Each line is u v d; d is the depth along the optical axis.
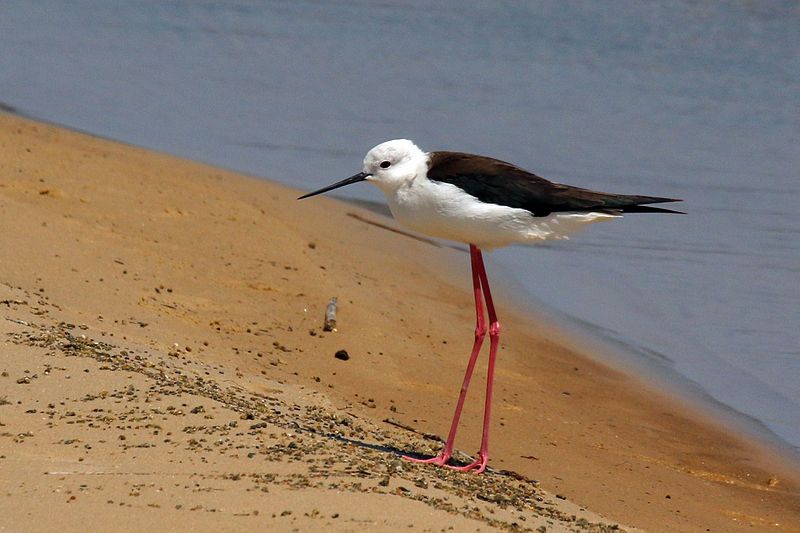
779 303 16.16
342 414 10.62
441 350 13.55
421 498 7.86
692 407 13.16
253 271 14.47
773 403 13.35
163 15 32.94
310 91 26.17
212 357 11.44
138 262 13.73
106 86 25.88
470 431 11.25
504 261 17.80
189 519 7.05
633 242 18.62
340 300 14.14
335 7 34.16
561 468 10.73
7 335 10.09
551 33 30.92
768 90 26.30
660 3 32.91
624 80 27.16
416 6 34.19
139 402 9.10
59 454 8.03
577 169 21.09
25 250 13.03
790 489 11.21
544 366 13.91
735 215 19.50
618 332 15.25
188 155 21.11
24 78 25.89
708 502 10.58
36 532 6.78
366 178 9.88
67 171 16.91
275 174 20.58
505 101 25.52
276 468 8.08
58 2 34.03
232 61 28.58
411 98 25.64
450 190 9.62
